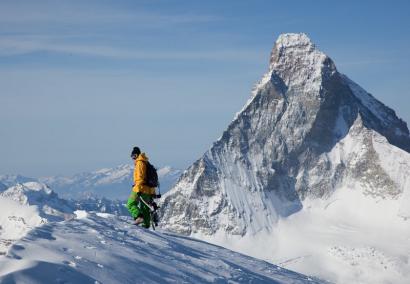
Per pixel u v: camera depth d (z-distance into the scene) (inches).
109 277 688.4
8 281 568.4
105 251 792.3
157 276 773.3
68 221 1013.2
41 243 739.4
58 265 650.2
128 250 858.8
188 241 1182.9
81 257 725.3
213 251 1144.8
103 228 1000.2
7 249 693.9
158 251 944.3
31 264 620.7
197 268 917.2
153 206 1227.2
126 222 1154.7
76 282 629.0
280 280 1067.3
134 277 729.6
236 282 916.0
